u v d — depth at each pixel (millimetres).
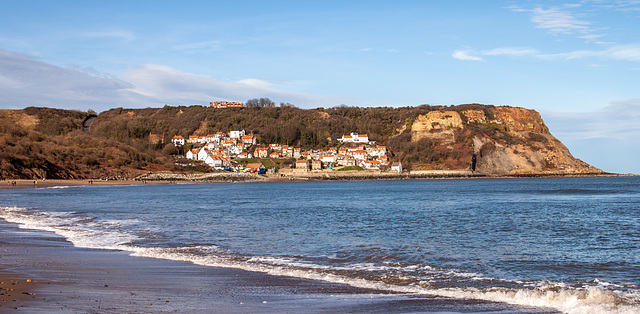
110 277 17844
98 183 142625
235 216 48844
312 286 17438
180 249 26031
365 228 38375
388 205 68250
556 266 22609
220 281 17922
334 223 42375
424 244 29516
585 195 96812
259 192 112875
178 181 175125
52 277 17328
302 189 132750
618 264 23219
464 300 15547
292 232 35312
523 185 153875
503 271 21328
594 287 18281
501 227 39469
